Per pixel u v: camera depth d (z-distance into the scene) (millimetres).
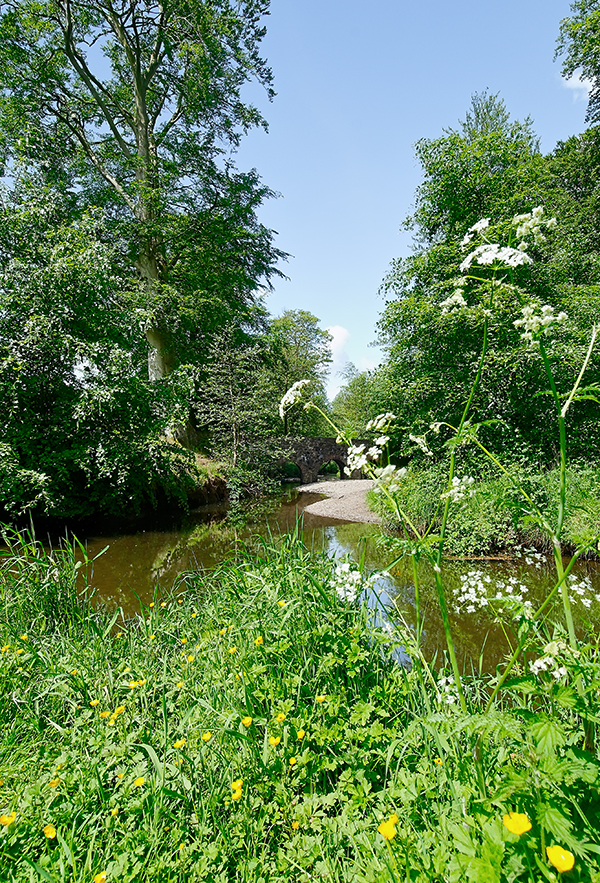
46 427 9461
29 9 13320
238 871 1635
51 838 1736
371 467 1983
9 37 13266
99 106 15320
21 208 9523
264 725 2254
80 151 14758
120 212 15578
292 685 2398
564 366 8945
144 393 10539
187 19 13781
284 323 35969
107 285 10008
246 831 1773
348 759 2033
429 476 9500
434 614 5145
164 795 1916
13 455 8328
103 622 4086
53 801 1958
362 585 2541
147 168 14578
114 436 10109
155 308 12203
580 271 12539
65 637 3592
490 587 5789
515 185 11508
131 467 10602
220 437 14344
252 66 14664
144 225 14094
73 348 9109
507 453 9375
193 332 15969
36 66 13969
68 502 9609
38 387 9094
